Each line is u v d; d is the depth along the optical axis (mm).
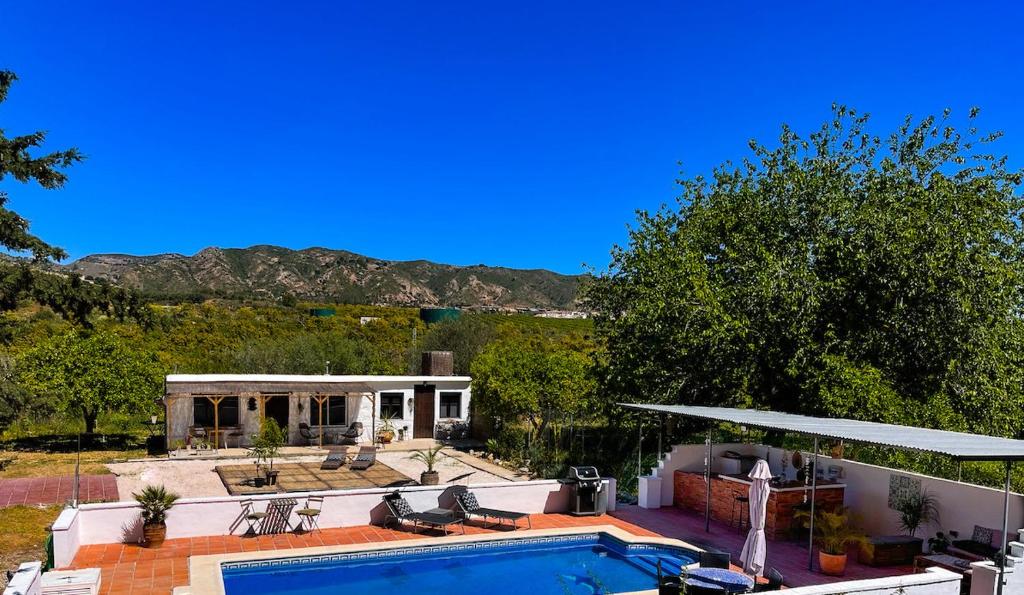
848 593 8523
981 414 17922
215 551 11844
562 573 11789
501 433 28922
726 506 14523
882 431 11250
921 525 12234
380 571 11750
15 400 22688
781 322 18969
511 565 12180
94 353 28031
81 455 25953
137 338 47406
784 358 19172
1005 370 18172
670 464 16219
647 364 20703
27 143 20375
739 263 21375
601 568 12047
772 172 22859
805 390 18406
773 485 13641
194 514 12805
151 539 12039
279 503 13242
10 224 20703
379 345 55156
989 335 18000
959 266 17328
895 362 18906
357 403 31109
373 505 14039
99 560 11258
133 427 34719
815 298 18531
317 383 29344
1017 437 18781
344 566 11906
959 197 18703
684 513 15492
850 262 18922
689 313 19344
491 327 49344
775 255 20750
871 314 18984
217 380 27625
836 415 16703
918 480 12320
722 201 23438
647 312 20344
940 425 17188
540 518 14891
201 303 84188
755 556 10695
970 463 15203
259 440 24469
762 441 21266
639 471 16875
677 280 20719
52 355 27578
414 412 31938
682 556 12547
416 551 12453
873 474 13258
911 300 18328
